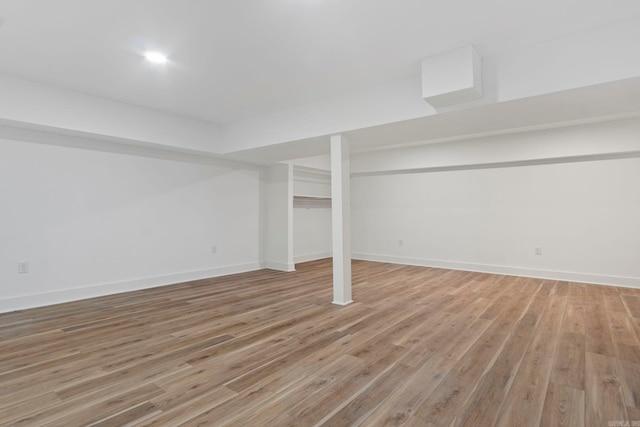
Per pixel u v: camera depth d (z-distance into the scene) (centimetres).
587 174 496
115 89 356
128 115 405
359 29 238
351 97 362
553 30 241
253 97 379
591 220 493
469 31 242
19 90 328
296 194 709
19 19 224
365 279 524
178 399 186
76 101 364
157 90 359
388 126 348
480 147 563
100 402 183
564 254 513
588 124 474
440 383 203
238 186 594
